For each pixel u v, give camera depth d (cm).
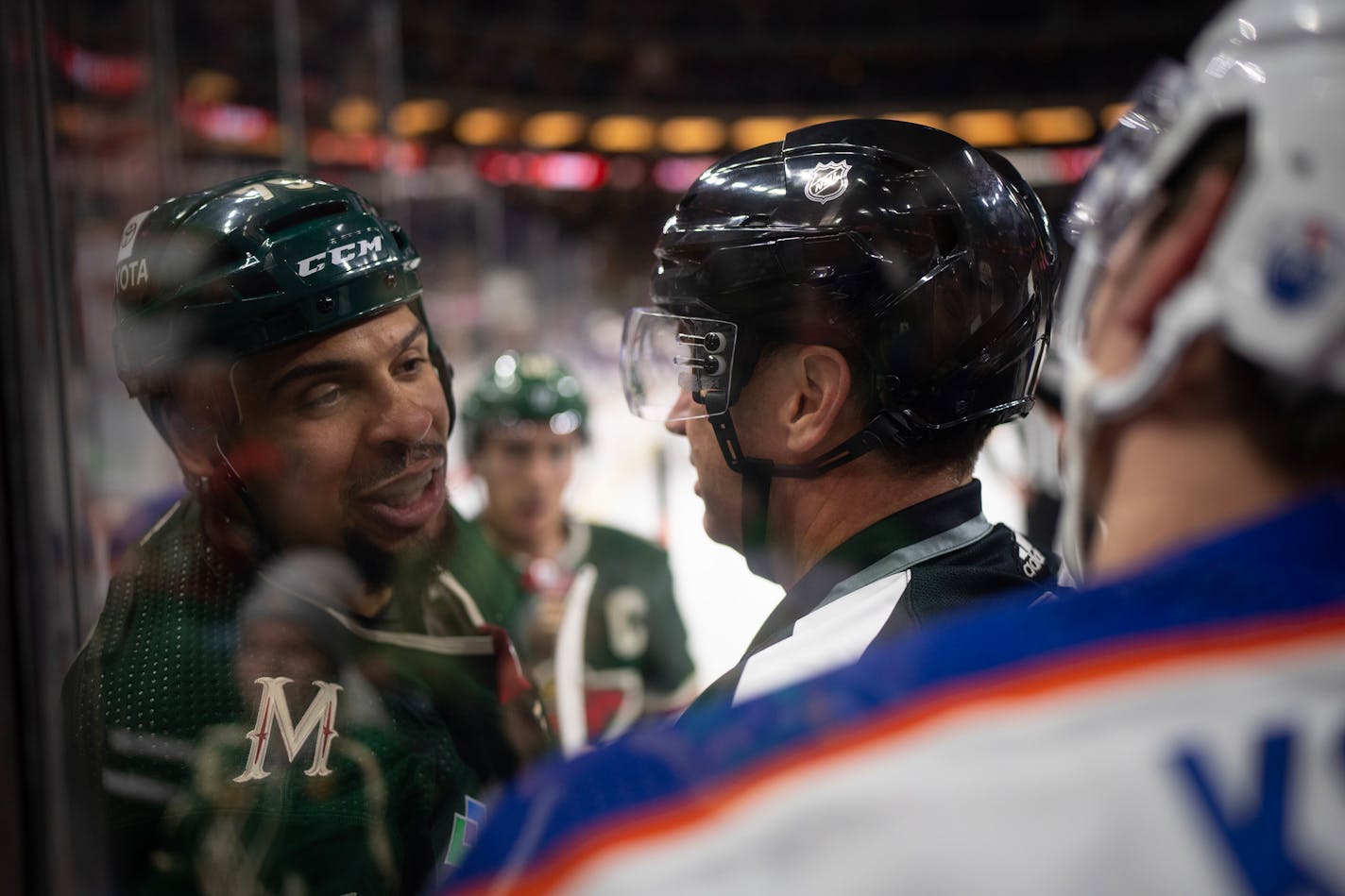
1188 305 34
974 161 76
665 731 35
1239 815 29
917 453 74
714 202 77
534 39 1509
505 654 89
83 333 77
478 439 197
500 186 1523
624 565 199
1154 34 1502
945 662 33
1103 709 31
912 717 32
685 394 79
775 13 1603
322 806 71
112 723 69
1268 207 33
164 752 69
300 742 72
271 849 69
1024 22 1556
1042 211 83
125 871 69
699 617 379
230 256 70
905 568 72
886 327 71
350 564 76
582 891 31
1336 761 29
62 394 67
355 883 72
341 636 77
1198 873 29
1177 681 31
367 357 74
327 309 71
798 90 1639
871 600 70
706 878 30
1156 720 30
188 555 74
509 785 89
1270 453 33
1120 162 41
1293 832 29
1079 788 30
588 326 1186
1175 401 35
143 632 72
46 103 66
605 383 1169
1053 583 80
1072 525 42
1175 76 40
